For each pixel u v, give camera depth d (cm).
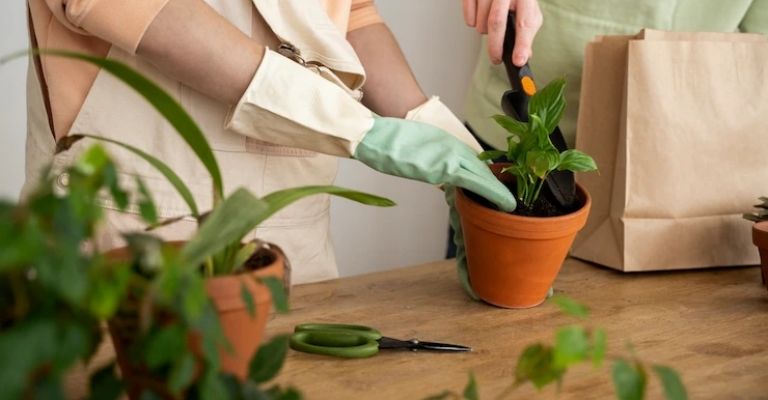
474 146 118
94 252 50
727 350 94
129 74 56
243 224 59
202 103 109
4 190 168
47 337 45
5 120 164
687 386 84
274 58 98
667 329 100
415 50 198
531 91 111
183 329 51
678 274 123
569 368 85
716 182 123
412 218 212
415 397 79
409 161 100
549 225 96
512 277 100
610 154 122
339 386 80
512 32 115
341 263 205
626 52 120
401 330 96
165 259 51
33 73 114
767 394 83
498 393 80
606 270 123
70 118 108
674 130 119
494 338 94
